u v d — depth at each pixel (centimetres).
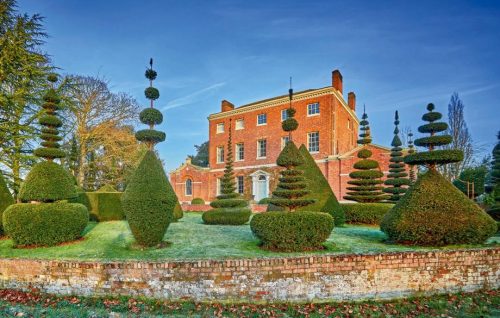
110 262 576
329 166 2389
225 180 1603
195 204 2558
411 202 768
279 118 2775
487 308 523
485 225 704
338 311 515
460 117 2647
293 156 785
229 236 936
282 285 560
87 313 491
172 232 999
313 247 715
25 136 1493
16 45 1462
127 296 559
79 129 2470
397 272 584
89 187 2638
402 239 762
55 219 795
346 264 576
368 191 1320
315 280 566
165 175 802
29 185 820
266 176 2789
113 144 2583
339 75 2678
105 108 2684
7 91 1527
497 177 1510
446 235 716
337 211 1148
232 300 554
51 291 584
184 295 555
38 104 1606
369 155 1384
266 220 717
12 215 773
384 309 524
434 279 591
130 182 770
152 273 564
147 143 829
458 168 2648
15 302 543
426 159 813
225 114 3184
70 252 728
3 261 616
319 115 2531
